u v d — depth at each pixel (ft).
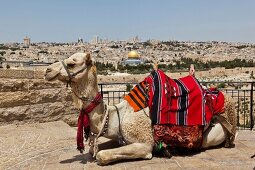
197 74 341.82
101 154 22.72
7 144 29.50
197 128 24.23
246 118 54.60
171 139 23.95
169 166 22.40
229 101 26.02
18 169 23.39
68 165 23.50
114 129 23.65
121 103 24.41
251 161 23.34
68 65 22.58
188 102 24.13
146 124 23.54
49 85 38.47
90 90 22.99
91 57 22.85
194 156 24.62
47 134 33.27
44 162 24.66
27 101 36.60
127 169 21.99
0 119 34.68
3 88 34.71
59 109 39.40
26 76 36.60
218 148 26.55
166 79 24.73
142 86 24.49
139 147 23.38
